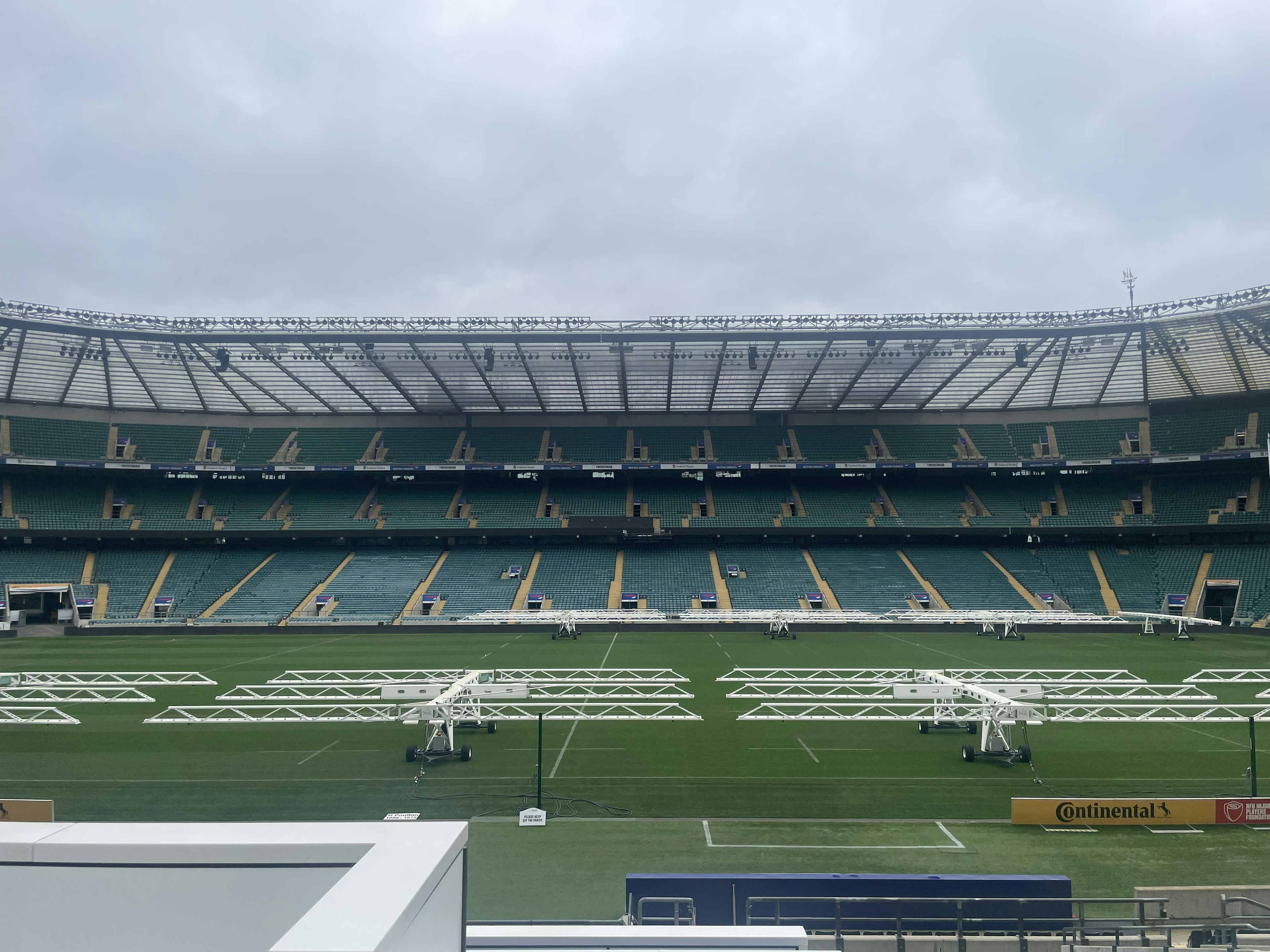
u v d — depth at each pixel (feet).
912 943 38.14
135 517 233.35
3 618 199.62
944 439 253.03
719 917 42.16
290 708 95.81
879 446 252.21
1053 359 207.92
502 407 254.27
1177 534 225.97
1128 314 181.47
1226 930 37.70
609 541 247.70
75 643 179.32
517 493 256.11
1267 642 170.71
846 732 91.45
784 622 182.19
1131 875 51.42
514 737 88.94
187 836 10.80
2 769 76.69
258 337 179.42
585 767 77.46
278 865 10.52
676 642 174.19
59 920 10.62
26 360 205.16
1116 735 89.61
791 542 246.06
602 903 47.65
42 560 218.18
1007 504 243.19
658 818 63.05
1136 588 211.61
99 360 208.13
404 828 11.06
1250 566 206.39
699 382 224.94
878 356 200.44
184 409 250.37
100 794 69.15
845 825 61.31
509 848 56.65
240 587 216.95
